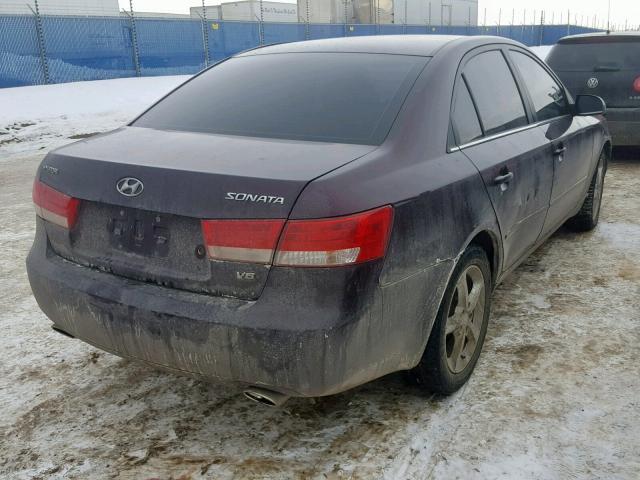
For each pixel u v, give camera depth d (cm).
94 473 233
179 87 325
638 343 321
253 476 229
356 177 215
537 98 378
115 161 236
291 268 202
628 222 529
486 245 298
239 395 283
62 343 336
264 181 208
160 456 242
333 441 248
